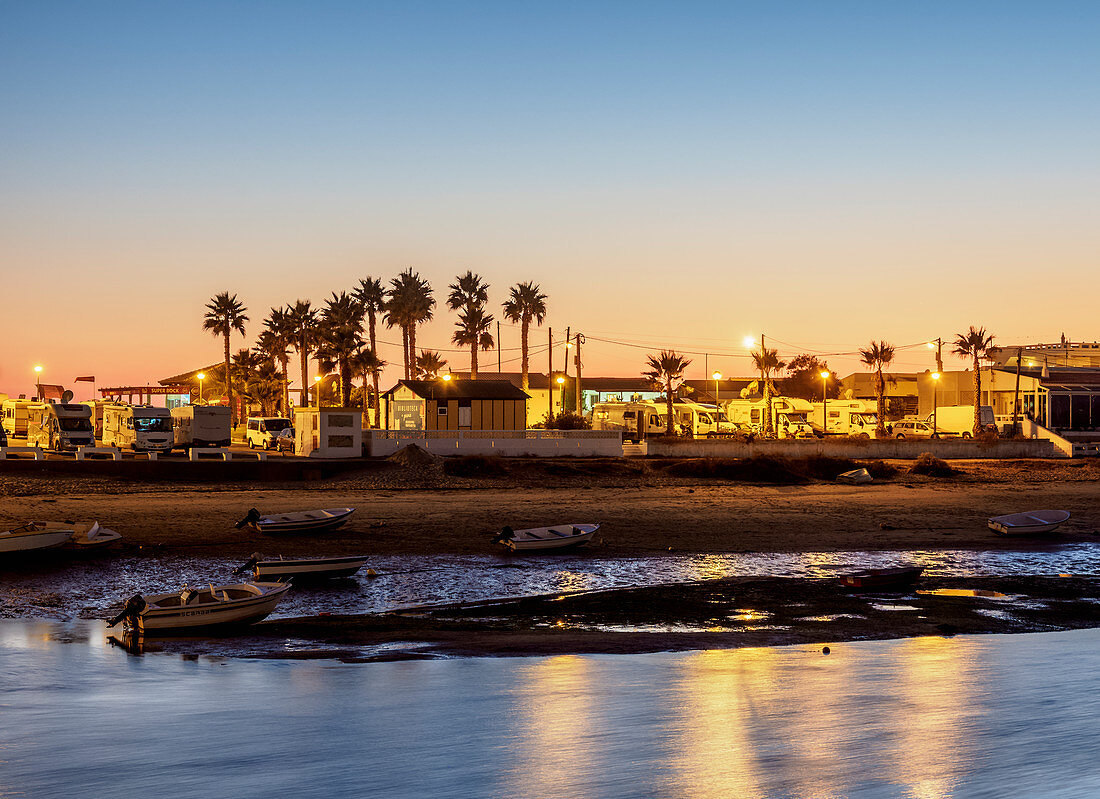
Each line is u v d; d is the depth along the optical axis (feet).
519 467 168.55
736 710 38.06
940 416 257.14
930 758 27.76
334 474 162.91
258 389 375.04
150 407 197.36
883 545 116.26
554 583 90.48
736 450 200.23
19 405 238.68
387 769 27.48
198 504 129.18
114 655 59.67
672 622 74.08
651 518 131.85
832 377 417.49
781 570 99.30
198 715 38.47
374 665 56.13
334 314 341.82
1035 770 25.88
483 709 39.24
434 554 103.19
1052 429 256.11
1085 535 127.44
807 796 23.22
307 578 89.10
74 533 93.97
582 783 25.32
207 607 67.62
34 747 31.48
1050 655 57.72
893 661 55.36
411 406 215.92
